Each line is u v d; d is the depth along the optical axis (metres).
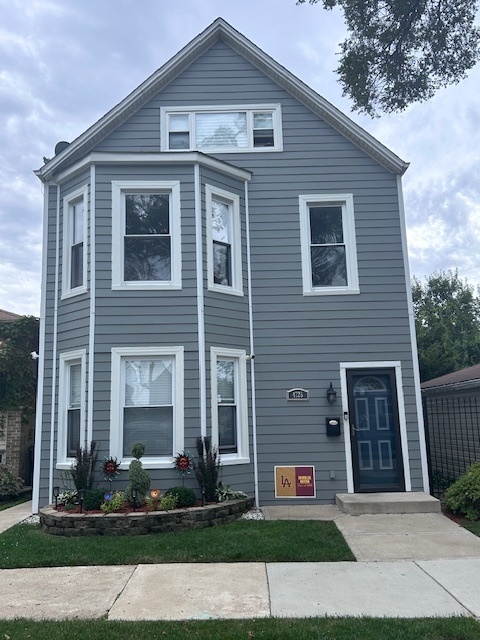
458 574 5.64
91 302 8.91
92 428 8.55
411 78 9.37
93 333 8.83
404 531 7.38
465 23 8.87
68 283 9.59
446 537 7.07
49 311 9.67
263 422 9.59
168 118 10.57
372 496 9.01
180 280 9.10
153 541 6.89
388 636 4.12
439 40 9.01
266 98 10.68
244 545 6.62
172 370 8.91
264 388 9.70
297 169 10.40
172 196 9.35
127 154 9.24
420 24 8.98
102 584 5.48
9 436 12.84
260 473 9.45
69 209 9.83
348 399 9.68
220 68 10.77
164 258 9.26
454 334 28.20
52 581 5.61
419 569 5.81
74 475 8.24
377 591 5.18
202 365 8.87
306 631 4.24
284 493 9.40
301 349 9.81
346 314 9.95
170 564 6.09
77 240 9.70
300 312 9.92
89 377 8.71
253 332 9.83
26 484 13.41
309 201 10.30
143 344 8.86
